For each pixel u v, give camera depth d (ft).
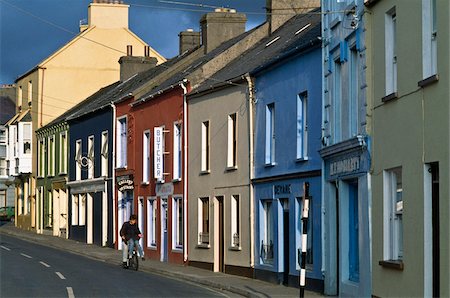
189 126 119.44
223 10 144.46
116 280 90.22
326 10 82.53
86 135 167.73
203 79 121.19
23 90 211.82
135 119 141.90
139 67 177.88
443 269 52.60
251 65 106.52
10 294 73.82
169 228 125.18
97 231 159.22
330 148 78.13
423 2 57.31
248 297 80.28
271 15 125.49
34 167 202.59
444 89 53.31
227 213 106.52
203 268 112.16
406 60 60.59
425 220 56.39
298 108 88.69
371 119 69.15
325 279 79.92
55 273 95.76
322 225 81.76
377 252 67.05
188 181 119.03
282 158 92.27
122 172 147.23
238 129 104.37
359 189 71.51
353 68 74.64
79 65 198.08
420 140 57.57
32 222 202.39
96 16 198.80
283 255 91.09
